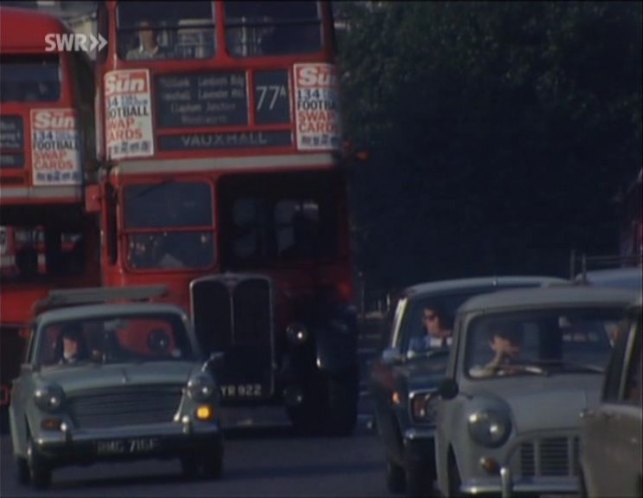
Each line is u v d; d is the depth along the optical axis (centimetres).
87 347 6888
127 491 6431
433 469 5634
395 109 17188
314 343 8856
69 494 6394
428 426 5606
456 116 16975
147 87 8825
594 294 5244
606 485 3675
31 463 6575
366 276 17662
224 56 8838
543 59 17025
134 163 8825
